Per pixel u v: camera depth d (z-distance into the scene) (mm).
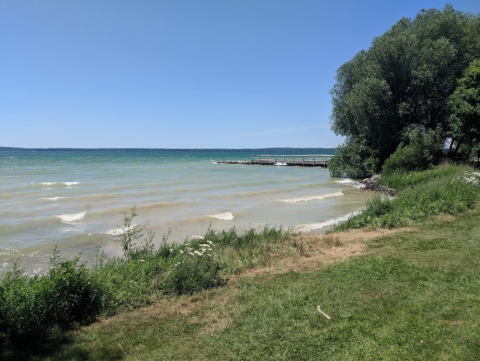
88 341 4137
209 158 82625
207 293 5473
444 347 3533
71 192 19656
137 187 22375
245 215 14289
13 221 12289
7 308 4098
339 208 15875
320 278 5809
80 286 4898
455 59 24422
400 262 6238
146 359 3715
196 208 15719
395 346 3631
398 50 24391
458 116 20719
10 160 57844
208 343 3971
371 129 25688
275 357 3598
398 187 18453
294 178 30562
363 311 4453
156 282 5898
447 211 10164
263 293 5312
